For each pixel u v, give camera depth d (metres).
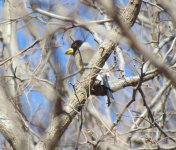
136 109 14.59
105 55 9.09
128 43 3.09
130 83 10.78
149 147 11.30
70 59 11.74
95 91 10.74
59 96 4.89
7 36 11.62
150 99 15.16
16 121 9.12
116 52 10.75
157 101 14.90
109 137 10.28
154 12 14.66
